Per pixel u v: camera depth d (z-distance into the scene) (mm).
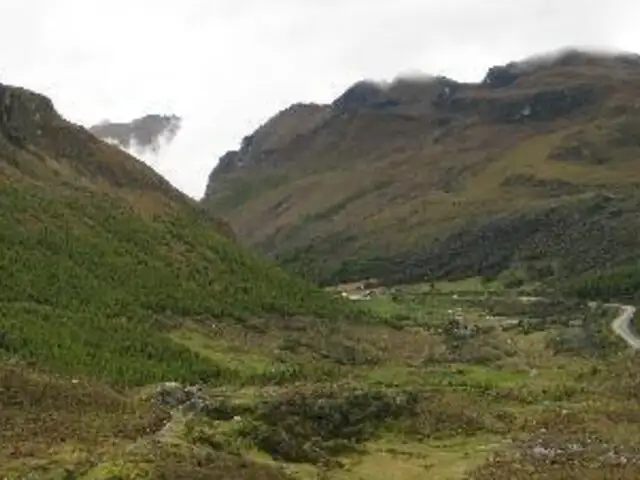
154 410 39656
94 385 43938
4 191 86812
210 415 38625
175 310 78625
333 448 37406
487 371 80000
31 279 68312
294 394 41906
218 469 28406
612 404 51594
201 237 106750
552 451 36344
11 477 25859
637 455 35281
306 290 107938
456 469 34781
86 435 32375
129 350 60844
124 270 81938
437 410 43562
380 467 35406
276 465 32719
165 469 26875
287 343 80500
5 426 34000
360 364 79438
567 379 72438
